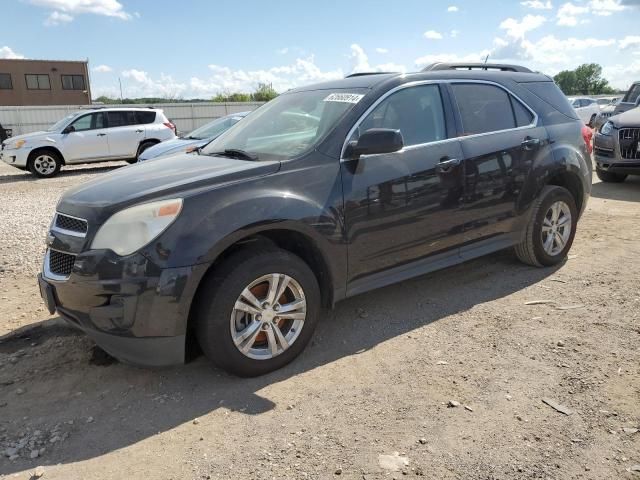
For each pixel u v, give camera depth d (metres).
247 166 3.44
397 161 3.87
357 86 4.11
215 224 3.07
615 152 9.20
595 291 4.52
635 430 2.71
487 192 4.42
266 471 2.51
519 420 2.82
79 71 52.84
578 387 3.11
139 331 2.98
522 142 4.67
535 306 4.27
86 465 2.59
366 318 4.17
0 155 14.92
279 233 3.48
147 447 2.71
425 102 4.21
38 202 10.18
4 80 50.44
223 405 3.06
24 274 5.49
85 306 3.05
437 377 3.27
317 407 3.00
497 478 2.41
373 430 2.78
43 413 3.05
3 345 3.93
